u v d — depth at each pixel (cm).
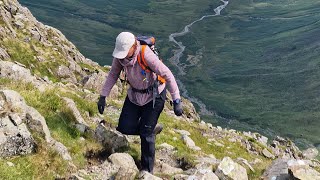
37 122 960
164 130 1912
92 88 3544
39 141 923
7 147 862
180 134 2136
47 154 905
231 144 2892
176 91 846
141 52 828
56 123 1111
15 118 912
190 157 1237
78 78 4875
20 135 884
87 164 998
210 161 1243
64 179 859
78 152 1028
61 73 4606
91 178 898
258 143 3359
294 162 974
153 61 830
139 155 1116
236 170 998
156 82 870
